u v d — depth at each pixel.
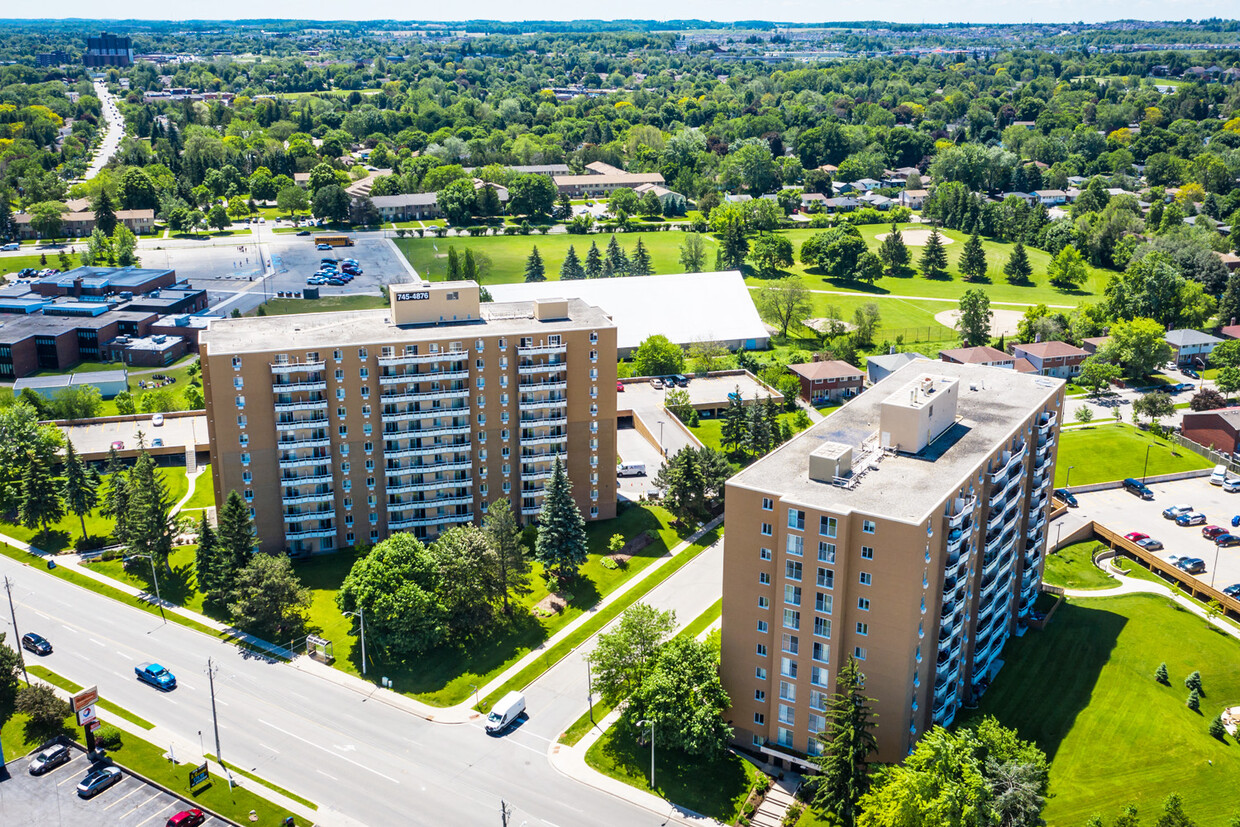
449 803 124.56
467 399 181.12
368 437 178.00
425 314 185.50
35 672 147.88
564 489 170.75
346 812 122.69
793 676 127.62
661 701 128.50
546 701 144.50
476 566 158.38
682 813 123.44
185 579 173.50
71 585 171.88
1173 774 128.25
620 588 173.38
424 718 140.62
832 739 121.50
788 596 124.69
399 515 183.75
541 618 164.25
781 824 121.38
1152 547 187.25
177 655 153.38
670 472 195.12
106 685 145.62
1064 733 135.62
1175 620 164.50
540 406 184.88
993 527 138.25
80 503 184.12
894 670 121.25
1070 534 192.62
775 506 123.12
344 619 162.50
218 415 169.62
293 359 170.62
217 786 126.31
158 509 170.88
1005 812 112.38
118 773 127.00
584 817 122.56
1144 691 145.00
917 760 114.31
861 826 115.19
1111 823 120.00
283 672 150.00
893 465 132.50
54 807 122.25
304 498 177.00
